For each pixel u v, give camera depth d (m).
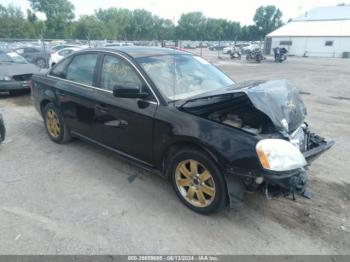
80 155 4.41
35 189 3.47
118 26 80.56
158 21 87.62
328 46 41.44
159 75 3.41
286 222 2.96
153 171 3.41
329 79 14.52
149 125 3.20
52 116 4.78
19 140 4.98
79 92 4.05
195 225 2.89
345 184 3.71
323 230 2.85
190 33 88.44
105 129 3.77
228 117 2.89
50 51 18.52
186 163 3.06
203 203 2.99
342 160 4.41
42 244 2.59
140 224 2.88
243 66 22.38
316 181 3.77
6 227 2.80
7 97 8.48
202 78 3.76
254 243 2.67
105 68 3.79
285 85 3.23
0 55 9.10
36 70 8.80
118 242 2.64
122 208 3.13
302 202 3.29
